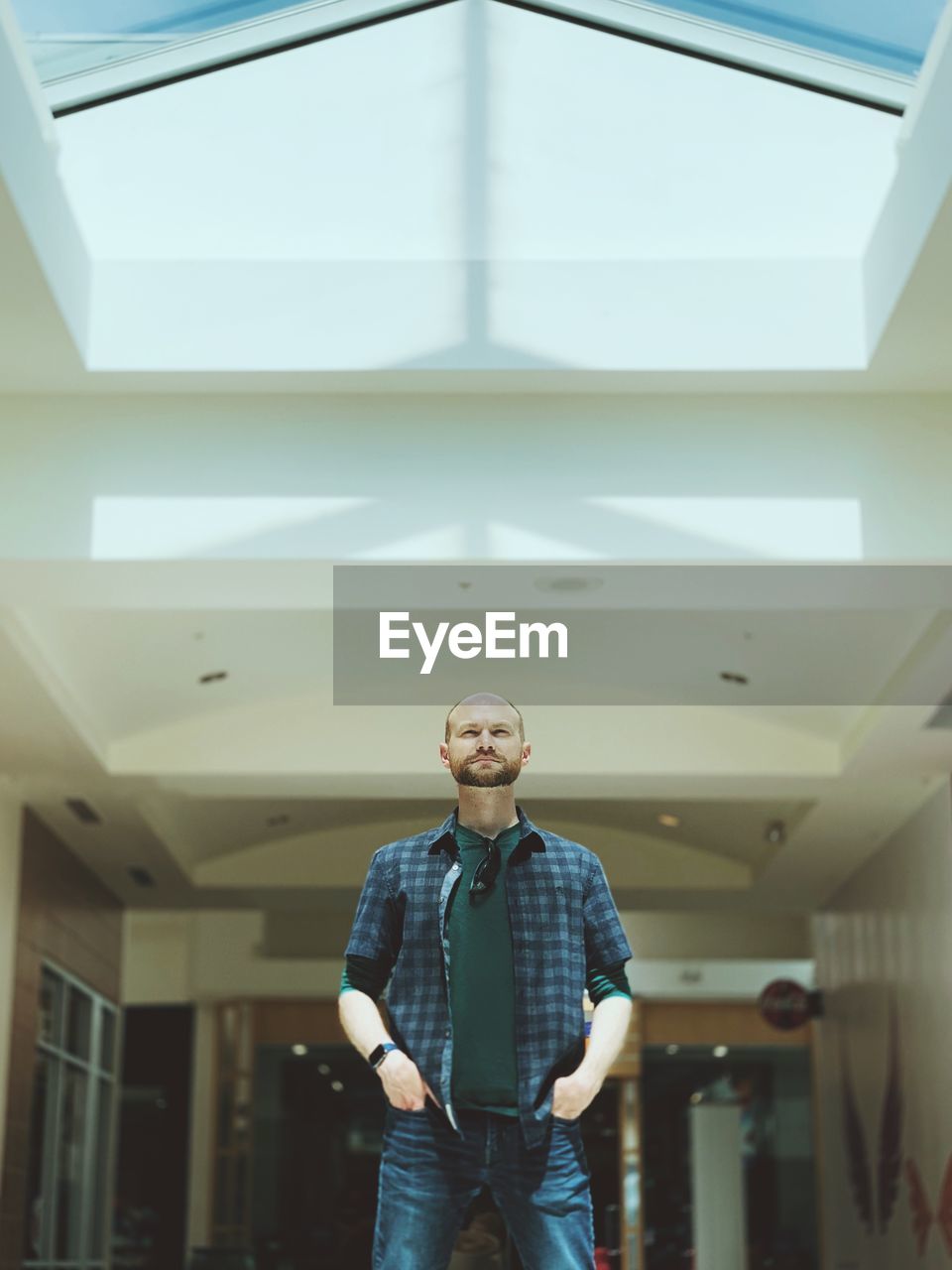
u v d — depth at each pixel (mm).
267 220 5777
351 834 13445
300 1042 16656
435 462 5902
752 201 5762
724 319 5742
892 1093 10625
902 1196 10367
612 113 5785
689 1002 16500
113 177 5695
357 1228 16203
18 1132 9922
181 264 5785
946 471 5879
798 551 5801
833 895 12867
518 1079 2422
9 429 5922
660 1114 16203
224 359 5703
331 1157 16391
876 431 5926
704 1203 15625
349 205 5805
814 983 13883
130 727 9148
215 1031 16938
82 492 5859
